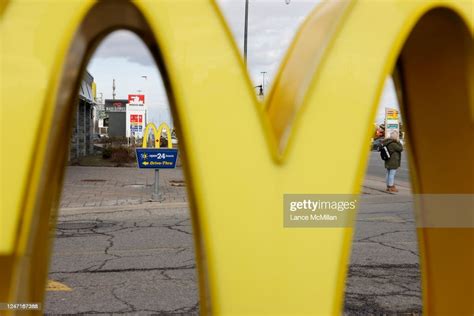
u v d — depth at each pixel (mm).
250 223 2670
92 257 7117
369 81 2775
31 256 3043
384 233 8852
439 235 3637
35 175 2455
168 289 5734
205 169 2613
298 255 2732
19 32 2410
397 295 5535
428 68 3355
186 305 5242
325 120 2740
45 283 3412
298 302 2738
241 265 2674
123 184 16312
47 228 3273
